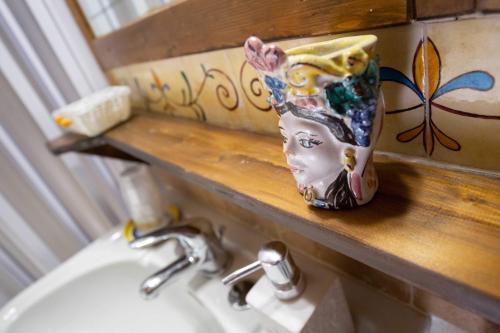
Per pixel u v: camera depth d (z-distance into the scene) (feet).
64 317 2.23
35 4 2.18
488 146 0.78
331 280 1.24
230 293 1.66
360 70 0.63
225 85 1.40
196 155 1.40
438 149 0.89
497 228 0.69
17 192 2.81
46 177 2.90
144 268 2.12
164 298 2.06
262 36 1.09
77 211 3.17
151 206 2.26
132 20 1.85
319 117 0.71
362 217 0.81
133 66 2.00
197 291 1.75
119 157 2.21
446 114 0.81
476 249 0.65
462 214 0.74
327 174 0.79
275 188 1.02
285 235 1.77
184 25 1.38
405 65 0.82
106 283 2.28
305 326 1.14
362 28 0.83
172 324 1.98
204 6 1.23
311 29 0.94
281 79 0.69
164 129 1.83
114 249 2.31
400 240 0.72
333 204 0.83
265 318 1.23
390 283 1.37
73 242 3.33
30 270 3.13
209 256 1.76
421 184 0.87
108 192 3.20
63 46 2.35
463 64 0.72
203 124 1.72
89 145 2.03
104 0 1.97
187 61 1.52
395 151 0.99
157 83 1.89
